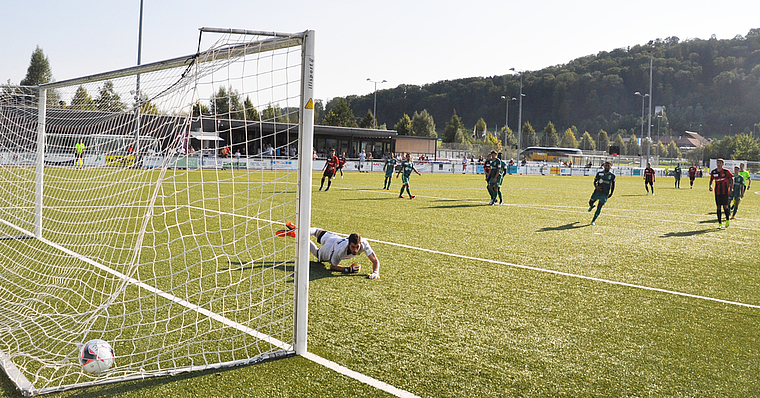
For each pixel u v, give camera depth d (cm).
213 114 433
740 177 1313
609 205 1638
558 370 355
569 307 502
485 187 2309
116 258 669
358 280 577
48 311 462
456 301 509
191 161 479
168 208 1162
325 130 4431
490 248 799
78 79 714
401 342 397
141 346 380
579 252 790
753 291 582
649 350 396
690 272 674
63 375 333
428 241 846
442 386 325
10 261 653
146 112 569
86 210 1056
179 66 514
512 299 523
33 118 827
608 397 318
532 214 1288
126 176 682
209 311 459
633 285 596
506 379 338
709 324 462
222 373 337
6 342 389
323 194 1705
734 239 968
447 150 5816
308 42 363
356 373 340
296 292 368
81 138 881
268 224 984
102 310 460
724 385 339
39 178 820
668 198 2000
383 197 1638
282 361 357
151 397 304
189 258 668
